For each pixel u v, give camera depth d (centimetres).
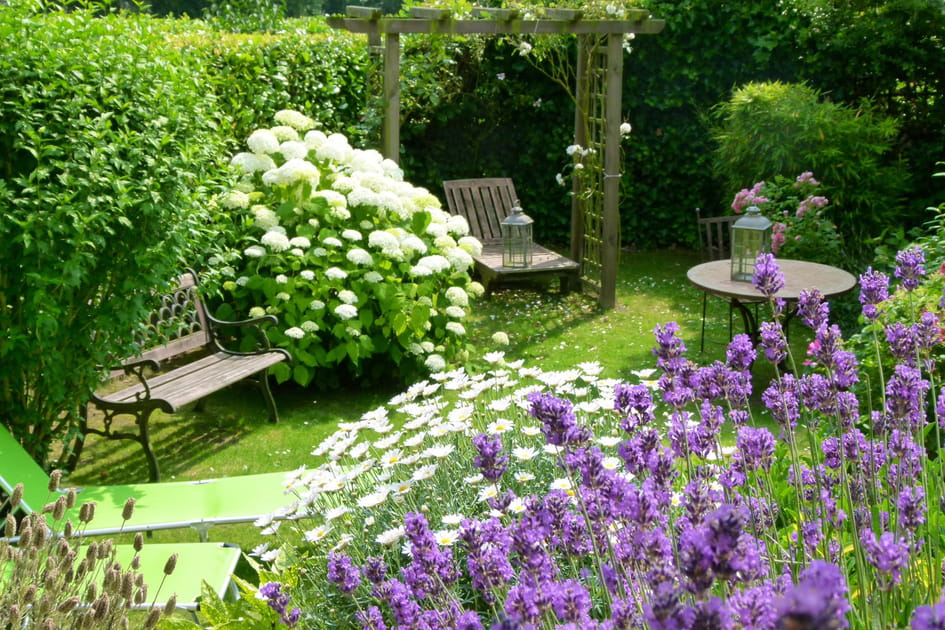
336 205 615
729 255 920
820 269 616
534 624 155
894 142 855
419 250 612
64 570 229
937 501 223
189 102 492
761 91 844
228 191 610
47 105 416
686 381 214
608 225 781
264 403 591
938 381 380
